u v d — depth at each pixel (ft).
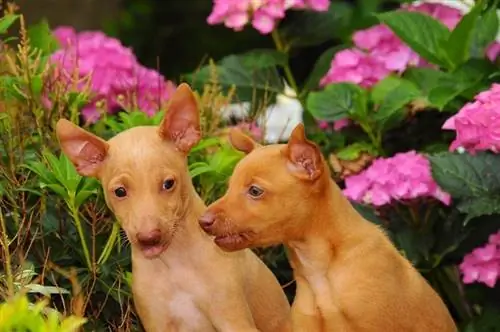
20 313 11.09
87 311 15.78
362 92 18.69
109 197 13.16
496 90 16.90
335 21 21.95
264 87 20.66
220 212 12.67
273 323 13.94
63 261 16.01
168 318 13.71
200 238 13.55
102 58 19.16
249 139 13.30
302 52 25.03
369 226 13.33
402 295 13.08
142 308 13.76
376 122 18.76
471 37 19.25
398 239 18.01
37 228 15.60
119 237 15.60
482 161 17.08
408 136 19.53
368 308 12.89
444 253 17.89
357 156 18.43
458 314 18.66
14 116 16.76
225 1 20.04
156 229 12.72
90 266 15.26
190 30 32.65
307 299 13.23
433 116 19.43
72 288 15.21
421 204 18.01
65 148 13.42
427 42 19.04
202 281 13.55
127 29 33.14
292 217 12.84
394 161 17.46
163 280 13.61
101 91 18.99
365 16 22.03
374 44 20.12
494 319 17.72
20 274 13.98
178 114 13.33
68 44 19.04
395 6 26.09
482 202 16.71
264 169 12.75
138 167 12.98
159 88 18.48
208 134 17.78
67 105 17.22
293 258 13.26
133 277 13.80
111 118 17.54
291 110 25.59
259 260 14.12
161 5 33.12
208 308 13.58
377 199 17.38
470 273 17.12
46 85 17.35
